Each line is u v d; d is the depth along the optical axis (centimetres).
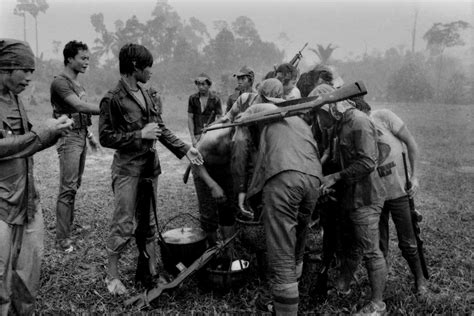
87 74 4925
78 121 469
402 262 441
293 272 306
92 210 617
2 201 281
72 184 470
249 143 341
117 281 379
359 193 330
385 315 337
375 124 365
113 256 377
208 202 416
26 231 305
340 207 344
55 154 1137
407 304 350
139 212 377
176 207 633
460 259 442
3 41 280
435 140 1375
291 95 495
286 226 304
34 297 316
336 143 340
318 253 425
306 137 323
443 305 348
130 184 367
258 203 349
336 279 395
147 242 399
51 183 796
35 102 2864
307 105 307
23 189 291
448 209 629
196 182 415
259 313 340
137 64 358
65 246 472
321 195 335
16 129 293
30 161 297
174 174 912
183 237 391
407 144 374
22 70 284
